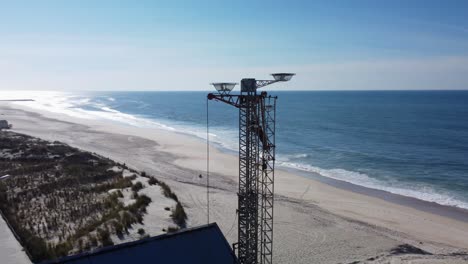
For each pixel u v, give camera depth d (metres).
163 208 35.38
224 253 19.83
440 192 47.66
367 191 48.03
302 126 113.00
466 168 59.19
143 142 81.56
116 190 39.47
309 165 62.19
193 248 19.30
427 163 62.84
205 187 46.50
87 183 43.69
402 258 28.22
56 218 32.25
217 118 141.00
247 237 21.06
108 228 29.25
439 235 34.28
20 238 27.28
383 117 139.88
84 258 17.12
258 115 20.94
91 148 73.88
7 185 41.34
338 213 39.06
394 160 65.25
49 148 63.38
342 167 60.81
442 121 125.12
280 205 40.22
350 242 31.05
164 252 18.59
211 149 75.19
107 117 143.75
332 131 102.50
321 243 30.56
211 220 34.53
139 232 29.20
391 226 36.00
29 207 34.81
